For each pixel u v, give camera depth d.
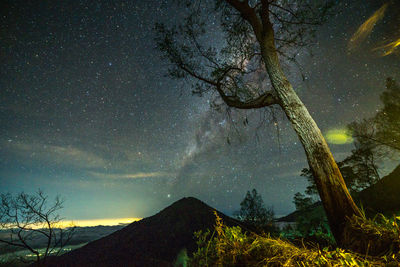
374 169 12.01
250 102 4.94
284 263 1.48
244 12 5.03
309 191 12.86
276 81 4.25
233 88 6.40
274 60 4.41
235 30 6.82
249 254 1.62
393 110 10.34
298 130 3.80
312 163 3.51
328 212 3.15
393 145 10.84
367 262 1.58
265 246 1.69
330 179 3.26
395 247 1.82
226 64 6.38
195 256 1.83
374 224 2.36
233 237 1.83
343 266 1.48
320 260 1.52
